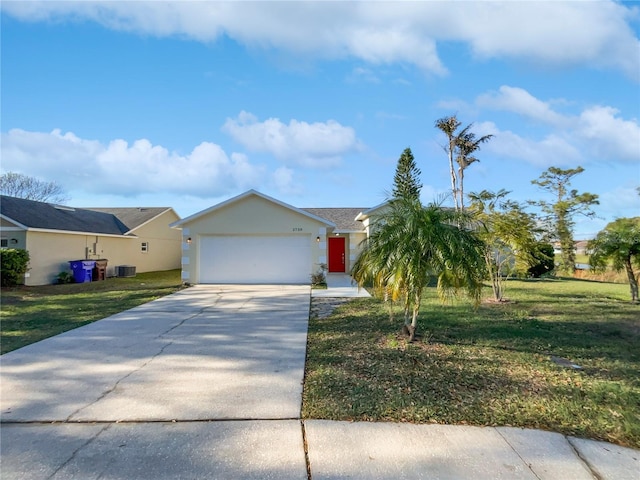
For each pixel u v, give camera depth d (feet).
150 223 76.18
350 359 16.29
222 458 8.56
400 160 72.28
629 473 7.99
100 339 20.02
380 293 19.35
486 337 19.94
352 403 11.59
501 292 34.63
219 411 11.08
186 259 47.06
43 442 9.34
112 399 12.03
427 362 15.71
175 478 7.82
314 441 9.30
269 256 47.34
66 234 54.75
